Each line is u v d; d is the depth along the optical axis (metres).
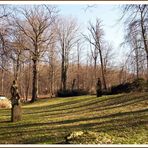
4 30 23.69
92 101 33.53
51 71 83.19
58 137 16.05
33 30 51.56
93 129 17.45
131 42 23.38
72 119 22.66
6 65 24.81
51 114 27.73
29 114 29.22
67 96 53.62
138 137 15.06
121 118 20.42
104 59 78.31
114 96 33.28
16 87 24.20
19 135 17.92
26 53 49.59
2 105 39.84
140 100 27.77
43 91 89.69
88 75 93.06
